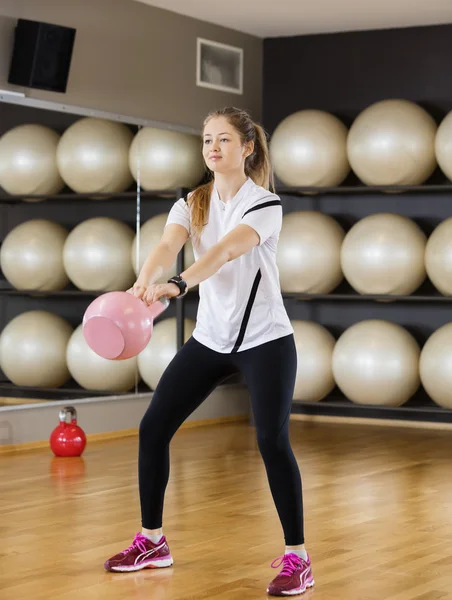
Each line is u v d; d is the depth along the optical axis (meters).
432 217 7.16
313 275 6.88
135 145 6.81
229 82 7.55
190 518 4.24
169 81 7.10
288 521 3.19
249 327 3.16
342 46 7.49
